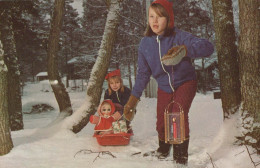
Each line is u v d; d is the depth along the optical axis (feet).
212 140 12.35
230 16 12.41
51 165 9.89
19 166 9.90
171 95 10.24
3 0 31.22
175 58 8.08
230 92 11.86
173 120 8.54
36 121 60.70
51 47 19.21
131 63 116.47
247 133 10.18
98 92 17.16
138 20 74.08
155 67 10.08
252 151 9.69
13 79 33.12
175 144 9.21
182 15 95.50
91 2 91.76
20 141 13.70
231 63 12.03
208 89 113.60
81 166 9.64
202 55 8.62
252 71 10.28
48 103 86.94
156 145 12.85
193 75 9.98
